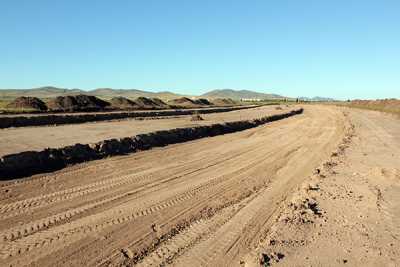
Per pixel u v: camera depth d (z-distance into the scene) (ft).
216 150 68.03
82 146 55.06
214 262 24.04
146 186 41.04
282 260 24.21
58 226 28.45
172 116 144.97
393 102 243.81
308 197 38.29
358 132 99.45
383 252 26.30
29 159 46.09
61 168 46.65
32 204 32.99
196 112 178.09
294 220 31.32
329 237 28.43
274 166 55.16
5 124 90.94
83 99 180.14
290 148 72.33
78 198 35.45
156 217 31.65
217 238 27.91
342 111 216.74
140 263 23.59
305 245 26.78
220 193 39.86
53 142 57.67
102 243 26.03
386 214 34.09
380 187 42.78
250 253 25.14
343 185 43.19
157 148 66.59
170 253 25.16
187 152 64.64
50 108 160.04
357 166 53.67
